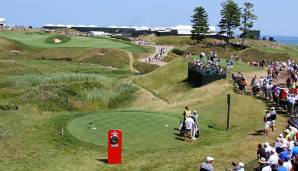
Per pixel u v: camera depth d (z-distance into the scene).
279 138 27.84
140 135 37.78
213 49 152.75
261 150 27.03
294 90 49.53
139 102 63.72
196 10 171.00
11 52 112.75
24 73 80.44
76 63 104.12
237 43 176.00
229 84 61.25
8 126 40.25
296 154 25.17
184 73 74.19
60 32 189.25
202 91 60.69
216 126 43.06
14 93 59.44
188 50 150.75
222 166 29.20
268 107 49.22
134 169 29.83
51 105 55.97
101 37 153.62
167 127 40.62
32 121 42.50
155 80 73.69
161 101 62.81
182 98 61.34
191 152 33.00
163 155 32.50
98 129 39.41
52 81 67.38
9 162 31.00
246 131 40.81
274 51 143.25
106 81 70.06
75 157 32.53
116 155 31.48
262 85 55.56
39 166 30.50
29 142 35.59
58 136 37.28
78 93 62.03
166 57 117.75
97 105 60.94
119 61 110.38
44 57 111.75
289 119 42.19
